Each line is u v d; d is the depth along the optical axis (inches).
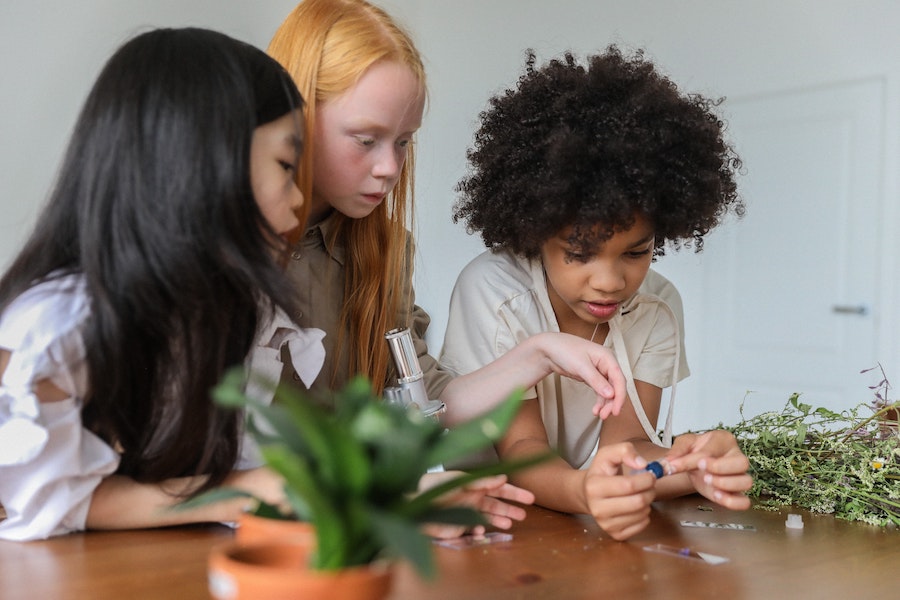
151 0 134.6
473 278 51.2
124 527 33.0
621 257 44.3
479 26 165.8
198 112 32.3
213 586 18.6
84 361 31.0
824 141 134.9
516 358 45.2
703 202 46.0
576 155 42.7
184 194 31.7
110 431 33.1
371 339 48.3
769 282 141.2
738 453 38.6
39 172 124.3
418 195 173.3
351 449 17.5
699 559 31.5
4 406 30.9
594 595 26.3
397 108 42.2
